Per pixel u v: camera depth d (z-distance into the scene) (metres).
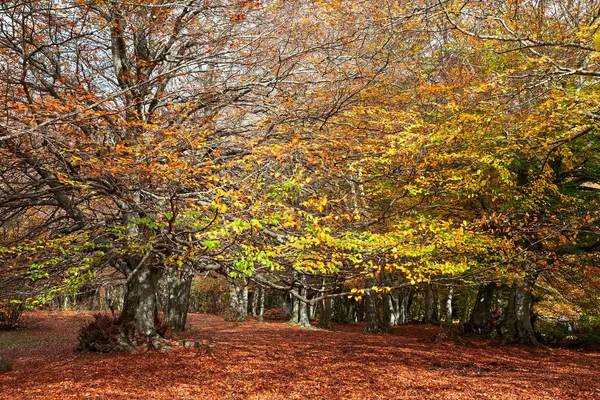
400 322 35.84
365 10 8.88
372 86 9.80
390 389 9.34
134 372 9.84
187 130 7.48
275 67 9.66
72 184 7.33
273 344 16.05
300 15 9.05
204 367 10.70
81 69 8.90
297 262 6.94
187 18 9.34
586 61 9.07
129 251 8.73
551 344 17.52
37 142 7.39
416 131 9.41
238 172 8.33
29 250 8.22
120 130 7.93
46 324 24.17
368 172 9.88
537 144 10.61
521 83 9.57
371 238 8.09
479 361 13.30
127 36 9.23
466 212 13.74
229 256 7.06
